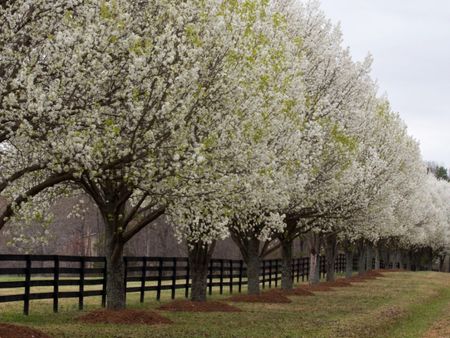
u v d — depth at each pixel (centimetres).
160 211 1794
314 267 4084
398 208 4853
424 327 2288
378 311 2444
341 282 4169
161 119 1354
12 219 1347
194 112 1446
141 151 1371
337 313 2322
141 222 1811
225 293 3077
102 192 1900
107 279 1898
